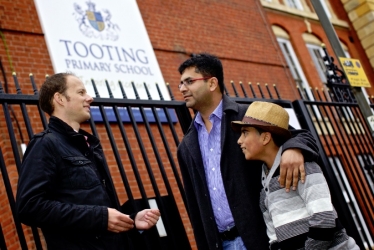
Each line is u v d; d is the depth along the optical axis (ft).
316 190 9.13
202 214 11.03
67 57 25.18
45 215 8.25
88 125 23.82
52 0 26.21
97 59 26.45
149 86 28.17
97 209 8.46
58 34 25.52
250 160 10.83
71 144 9.27
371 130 18.29
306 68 42.65
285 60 40.55
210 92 11.54
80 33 26.55
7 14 24.36
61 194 8.71
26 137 20.98
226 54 35.47
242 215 10.46
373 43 49.57
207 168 11.23
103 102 11.96
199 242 11.50
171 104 13.37
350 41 50.14
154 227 11.05
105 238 8.95
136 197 23.75
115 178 23.39
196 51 33.24
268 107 10.16
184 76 11.65
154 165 25.53
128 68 27.66
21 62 23.54
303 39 44.68
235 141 11.05
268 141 10.06
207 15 36.24
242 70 35.91
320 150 15.98
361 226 16.47
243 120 10.33
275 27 42.98
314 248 8.72
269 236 10.07
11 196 9.78
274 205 9.61
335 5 51.31
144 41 29.66
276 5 43.80
